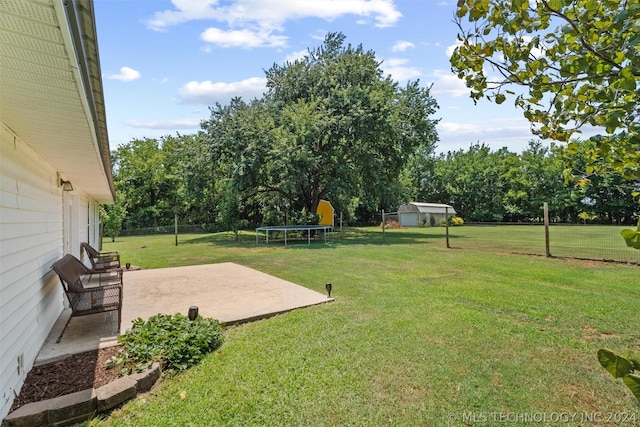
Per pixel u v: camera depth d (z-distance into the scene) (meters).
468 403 2.69
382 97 17.31
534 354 3.56
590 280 7.03
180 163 20.94
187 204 28.86
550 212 35.22
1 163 2.70
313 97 19.36
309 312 5.05
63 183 5.68
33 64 1.66
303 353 3.59
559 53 1.55
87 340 4.05
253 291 6.43
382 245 14.81
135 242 19.17
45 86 1.93
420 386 2.93
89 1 1.30
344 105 17.64
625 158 1.53
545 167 35.06
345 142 18.41
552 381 3.02
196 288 6.73
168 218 30.00
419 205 34.03
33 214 3.67
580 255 10.84
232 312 5.02
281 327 4.40
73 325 4.60
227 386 2.96
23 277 3.23
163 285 7.02
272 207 25.09
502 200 37.81
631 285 6.58
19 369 2.98
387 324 4.46
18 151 3.15
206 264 10.19
